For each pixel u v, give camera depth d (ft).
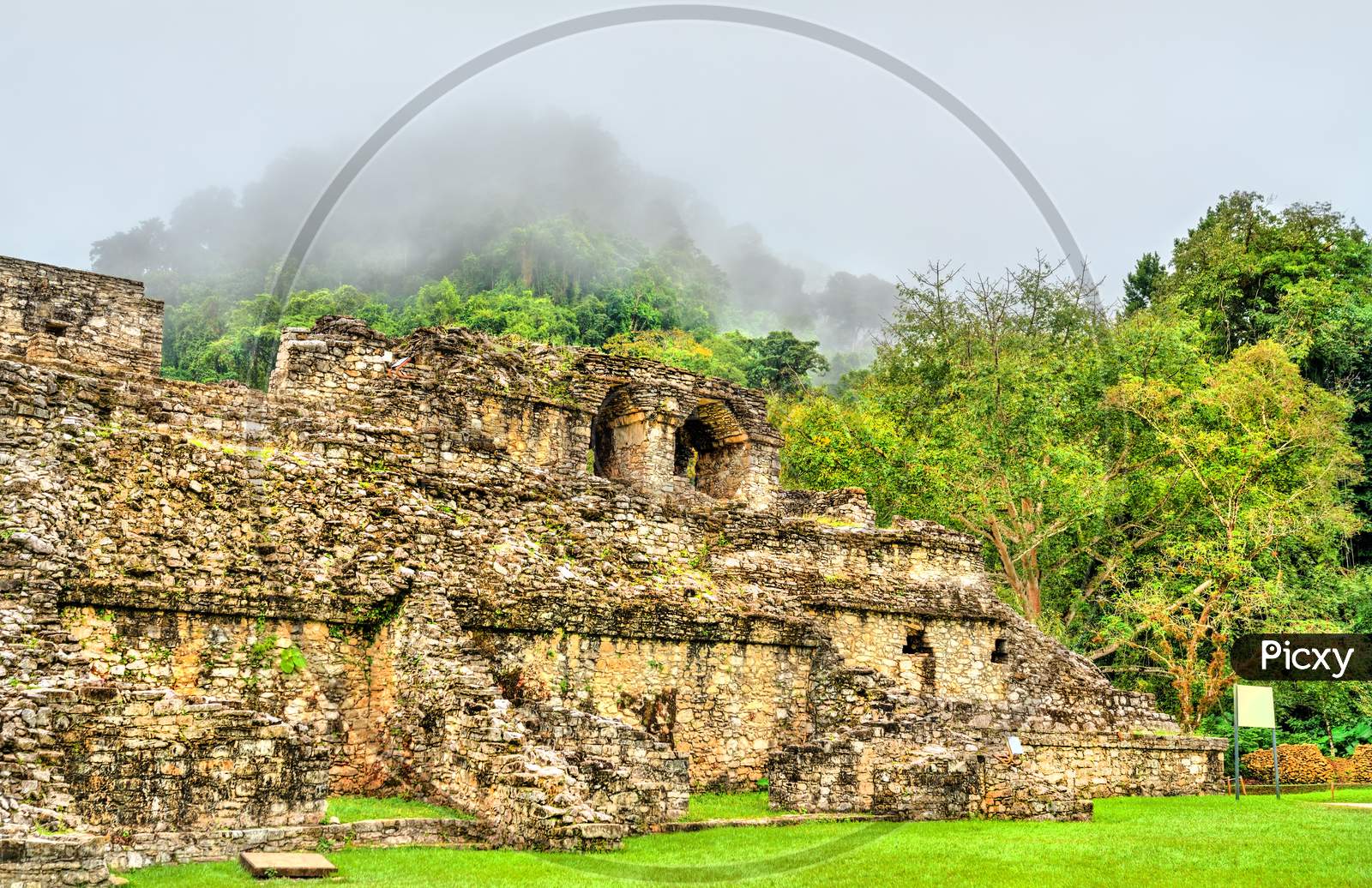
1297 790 111.34
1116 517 167.84
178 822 55.31
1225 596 139.95
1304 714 152.46
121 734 55.11
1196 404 161.99
